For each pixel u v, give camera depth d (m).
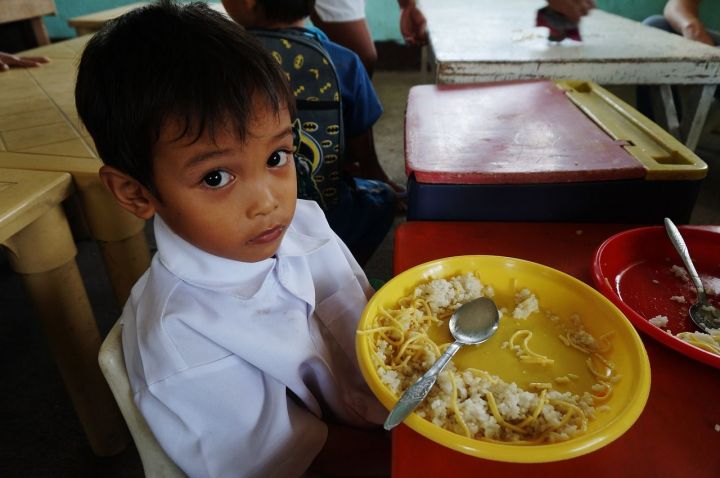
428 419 0.45
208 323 0.56
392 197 1.44
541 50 1.43
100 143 0.52
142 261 1.08
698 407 0.49
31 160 0.94
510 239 0.77
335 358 0.75
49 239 0.88
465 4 2.28
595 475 0.43
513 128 0.96
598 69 1.32
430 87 1.24
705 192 2.19
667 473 0.43
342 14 1.89
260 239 0.54
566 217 0.82
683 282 0.68
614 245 0.69
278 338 0.61
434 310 0.60
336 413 0.72
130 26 0.49
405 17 2.06
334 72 1.08
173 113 0.46
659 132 0.90
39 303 0.94
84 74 0.50
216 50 0.48
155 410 0.54
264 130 0.49
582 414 0.45
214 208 0.50
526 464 0.43
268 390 0.61
